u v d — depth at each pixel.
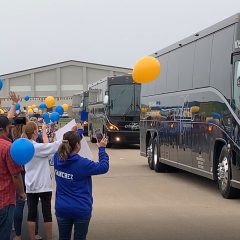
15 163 5.42
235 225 8.61
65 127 6.64
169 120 15.22
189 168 13.41
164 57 15.86
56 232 8.06
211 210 9.93
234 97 10.48
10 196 5.48
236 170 10.44
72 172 5.38
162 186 13.33
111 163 19.58
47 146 6.88
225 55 11.07
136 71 6.39
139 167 18.16
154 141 17.00
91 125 35.50
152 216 9.39
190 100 13.30
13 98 7.62
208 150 11.95
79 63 76.00
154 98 16.98
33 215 7.05
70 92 76.56
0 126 5.64
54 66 75.88
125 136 27.28
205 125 12.14
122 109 27.39
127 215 9.50
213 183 13.94
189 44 13.50
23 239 7.38
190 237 7.78
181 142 14.04
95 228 8.41
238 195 11.07
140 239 7.67
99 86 31.00
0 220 5.43
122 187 13.16
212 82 11.75
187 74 13.59
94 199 11.33
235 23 10.70
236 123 10.38
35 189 6.96
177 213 9.66
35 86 76.38
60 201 5.44
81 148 5.97
